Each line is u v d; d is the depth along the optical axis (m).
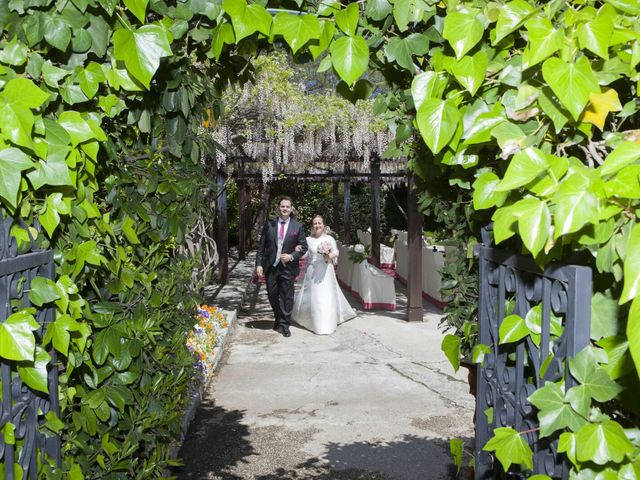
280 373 6.99
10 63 1.70
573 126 1.43
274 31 1.85
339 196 25.73
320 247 9.38
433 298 11.76
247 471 4.38
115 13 1.86
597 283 1.39
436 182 2.29
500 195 1.54
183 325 3.01
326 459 4.58
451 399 5.99
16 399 1.54
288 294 9.18
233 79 2.59
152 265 2.61
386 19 1.86
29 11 1.74
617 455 1.15
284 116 10.59
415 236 10.01
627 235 1.22
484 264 1.87
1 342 1.38
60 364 1.83
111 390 2.14
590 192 1.16
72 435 1.99
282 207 9.21
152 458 2.55
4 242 1.42
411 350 8.10
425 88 1.68
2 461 1.45
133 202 2.34
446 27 1.58
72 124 1.75
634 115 1.58
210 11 1.91
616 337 1.25
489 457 1.94
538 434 1.48
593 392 1.21
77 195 1.85
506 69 1.58
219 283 14.21
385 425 5.29
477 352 1.87
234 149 12.34
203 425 5.30
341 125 10.82
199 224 8.22
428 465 4.45
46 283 1.61
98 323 2.06
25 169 1.50
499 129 1.50
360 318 10.46
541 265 1.33
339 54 1.81
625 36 1.36
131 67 1.76
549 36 1.37
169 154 2.64
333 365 7.35
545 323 1.39
